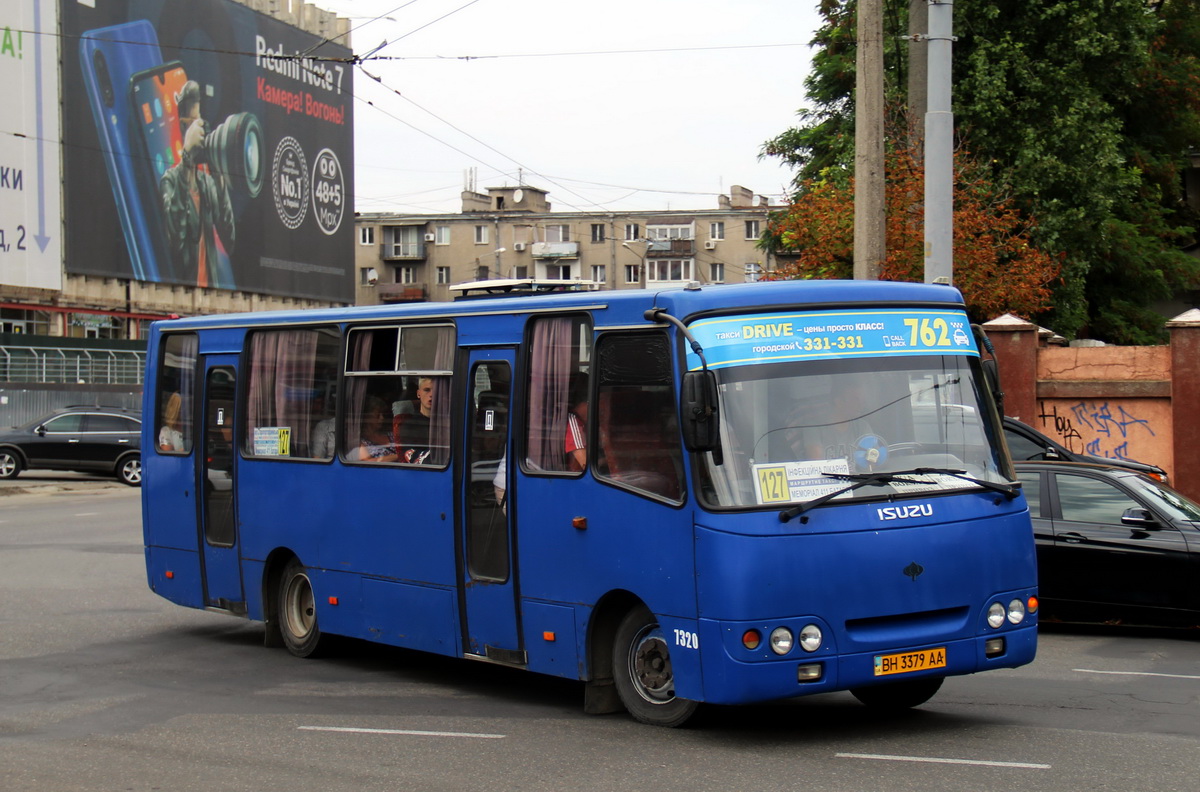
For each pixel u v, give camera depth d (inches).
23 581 621.9
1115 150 1112.8
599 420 330.3
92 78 2101.4
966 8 1083.3
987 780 271.0
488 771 288.4
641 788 270.4
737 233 3294.8
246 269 2486.5
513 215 3440.0
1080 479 487.2
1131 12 1120.2
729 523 292.5
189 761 303.3
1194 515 476.7
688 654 301.0
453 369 378.6
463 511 372.2
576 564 334.0
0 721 347.9
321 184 2731.3
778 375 305.0
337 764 297.7
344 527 417.4
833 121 1390.3
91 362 1824.6
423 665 434.0
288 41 2615.7
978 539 309.1
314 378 436.1
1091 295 1350.9
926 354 322.0
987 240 893.8
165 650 460.1
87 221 2091.5
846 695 372.5
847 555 294.4
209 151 2381.9
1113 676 400.8
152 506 505.0
